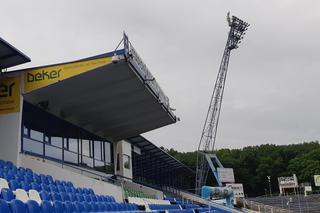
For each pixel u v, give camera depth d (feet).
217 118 275.80
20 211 28.58
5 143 51.96
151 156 125.59
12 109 52.95
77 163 69.87
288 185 253.44
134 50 54.03
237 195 198.49
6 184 36.14
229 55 281.54
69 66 53.06
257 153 348.18
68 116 66.18
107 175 81.25
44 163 53.83
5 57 50.70
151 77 62.28
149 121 77.92
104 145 82.64
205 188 153.38
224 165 334.44
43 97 57.00
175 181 165.58
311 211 193.36
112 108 68.18
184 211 66.39
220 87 279.90
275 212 182.29
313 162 313.73
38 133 58.75
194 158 312.29
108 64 51.62
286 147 362.53
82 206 39.78
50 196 39.45
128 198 63.36
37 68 53.78
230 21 277.44
